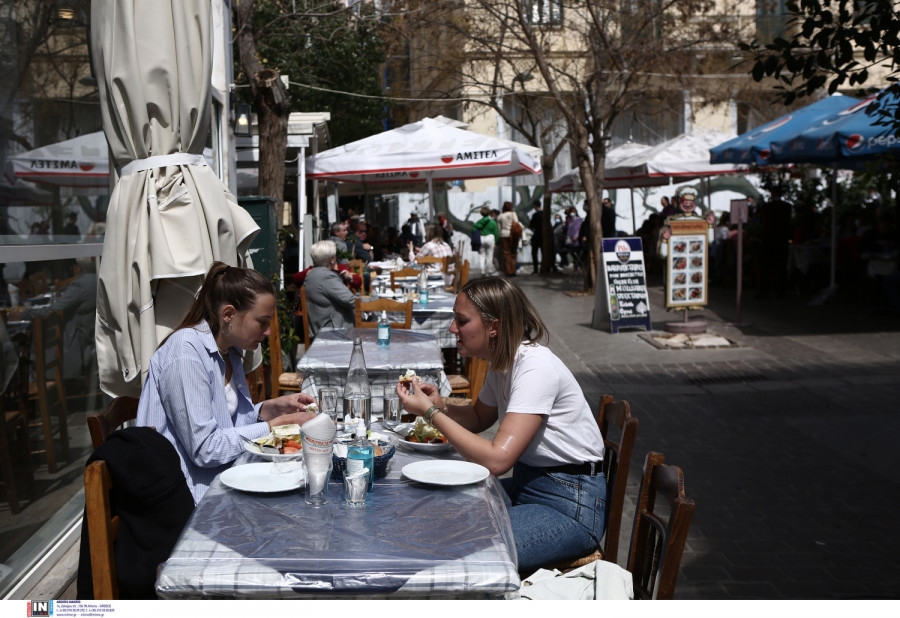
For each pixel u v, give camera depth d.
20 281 4.18
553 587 2.91
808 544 5.05
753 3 22.83
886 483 6.14
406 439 3.69
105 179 5.91
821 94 25.25
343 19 16.36
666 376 9.95
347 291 8.38
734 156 14.73
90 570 2.66
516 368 3.51
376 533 2.56
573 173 22.47
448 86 26.98
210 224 4.15
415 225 27.33
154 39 4.00
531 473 3.59
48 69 4.99
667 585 2.62
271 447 3.37
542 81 24.25
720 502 5.78
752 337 12.27
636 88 23.25
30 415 4.20
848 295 16.16
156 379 3.37
